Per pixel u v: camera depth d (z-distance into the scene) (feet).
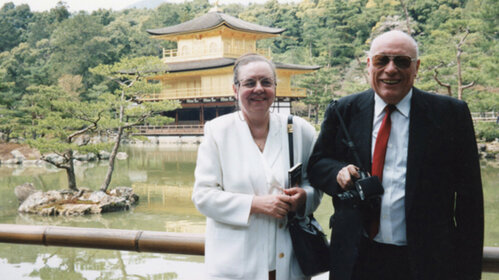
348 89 95.30
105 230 7.13
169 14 234.79
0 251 25.38
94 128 44.62
